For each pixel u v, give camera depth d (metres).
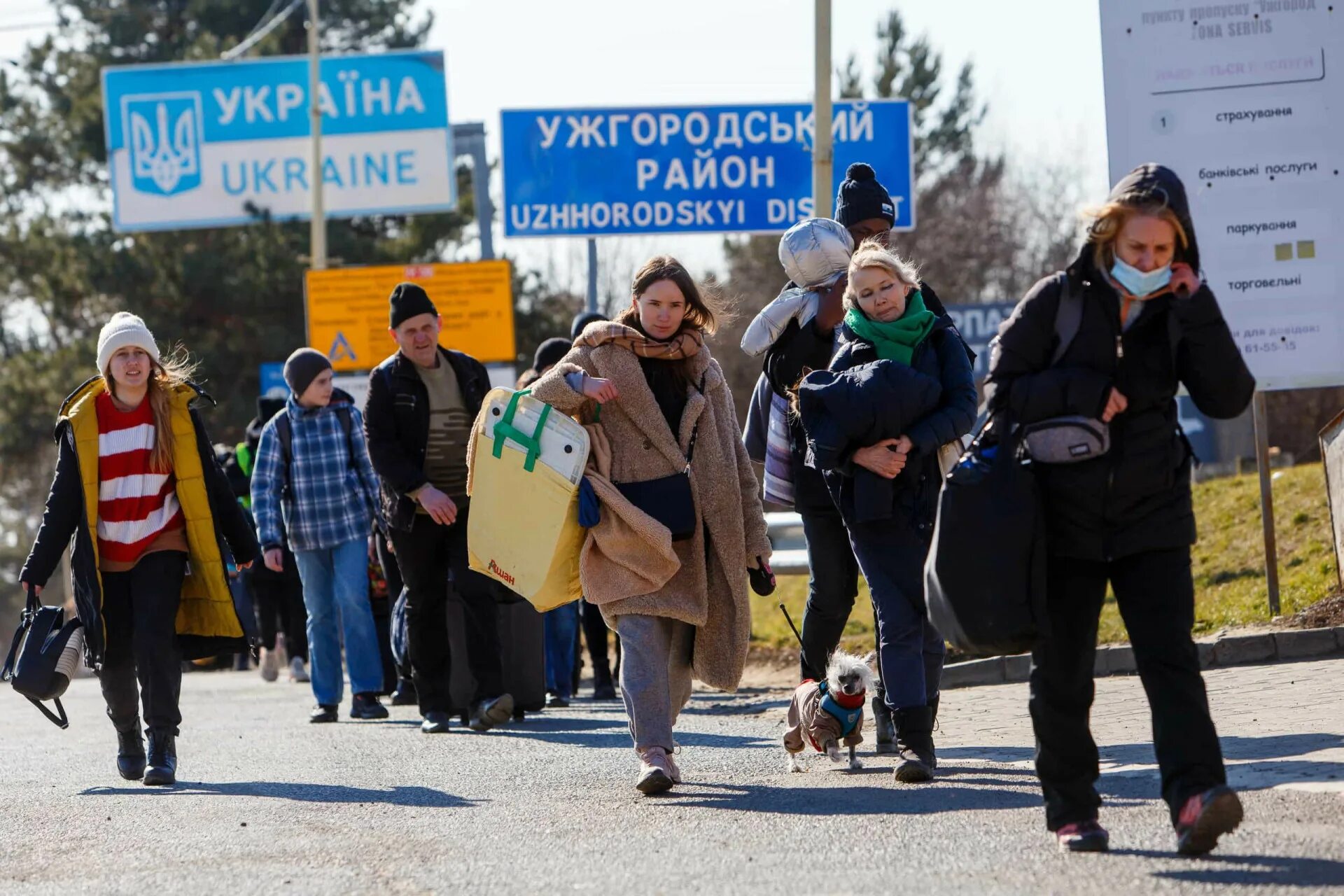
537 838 10.19
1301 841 8.61
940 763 12.70
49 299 75.44
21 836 11.19
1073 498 8.44
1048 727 8.72
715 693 21.36
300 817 11.52
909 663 11.80
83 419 13.52
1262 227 19.25
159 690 13.64
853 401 11.34
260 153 49.12
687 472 11.91
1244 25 19.27
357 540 19.58
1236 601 19.67
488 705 17.17
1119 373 8.43
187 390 13.82
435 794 12.49
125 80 49.28
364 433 17.20
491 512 12.23
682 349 11.98
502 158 34.62
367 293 42.81
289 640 29.14
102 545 13.59
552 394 11.90
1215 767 8.30
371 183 48.38
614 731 17.06
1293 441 54.62
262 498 19.64
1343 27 19.16
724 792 11.86
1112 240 8.35
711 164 34.72
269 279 72.00
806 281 13.11
